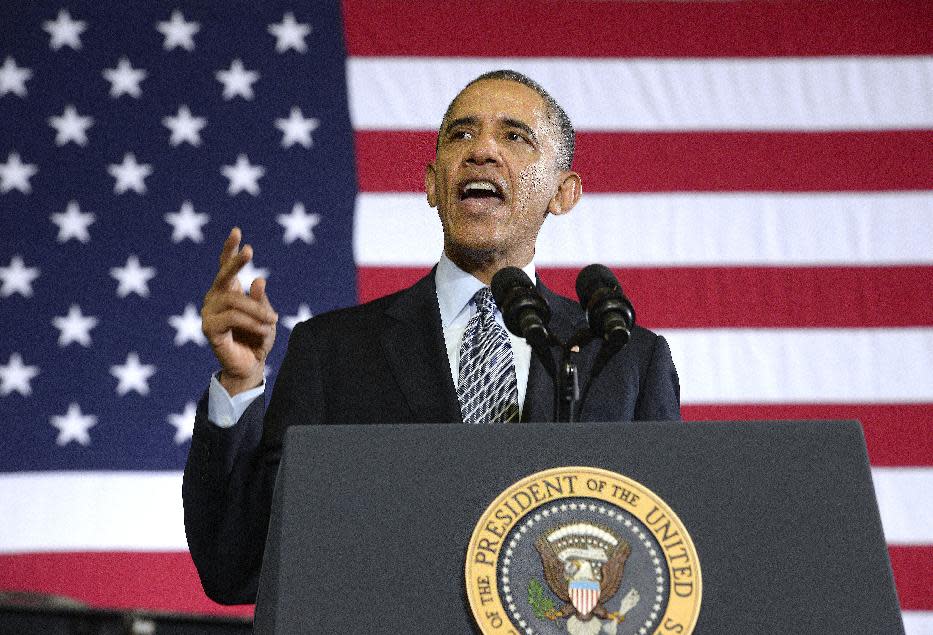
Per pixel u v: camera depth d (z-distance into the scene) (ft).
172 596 64.85
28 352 68.95
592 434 18.48
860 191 71.46
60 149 72.79
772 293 69.77
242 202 72.13
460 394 29.48
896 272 70.13
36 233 71.15
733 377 68.39
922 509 66.59
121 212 71.87
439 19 74.69
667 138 72.23
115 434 67.82
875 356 68.80
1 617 33.35
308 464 18.12
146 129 73.41
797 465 18.31
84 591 64.59
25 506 65.87
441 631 17.07
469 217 31.89
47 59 74.33
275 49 74.84
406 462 18.17
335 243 71.20
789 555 17.67
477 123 32.94
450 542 17.62
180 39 75.20
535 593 17.11
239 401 25.96
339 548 17.56
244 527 26.58
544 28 74.43
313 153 73.00
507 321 23.81
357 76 74.13
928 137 72.49
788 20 74.49
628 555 17.37
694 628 17.08
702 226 70.69
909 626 64.64
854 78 73.46
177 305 70.54
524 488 17.78
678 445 18.40
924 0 74.54
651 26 74.43
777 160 72.02
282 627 17.04
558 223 70.38
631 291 69.51
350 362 30.63
